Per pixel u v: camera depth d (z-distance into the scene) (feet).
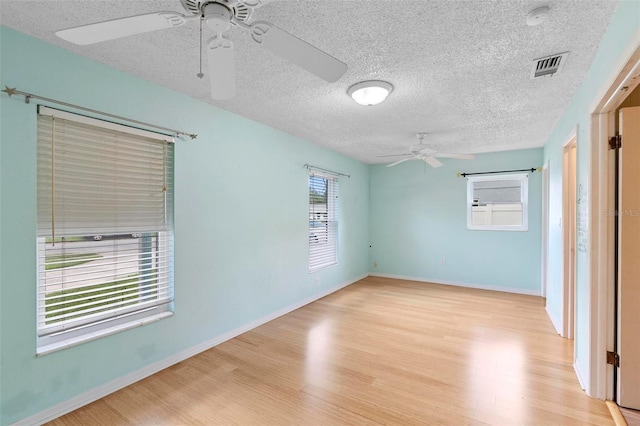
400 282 18.78
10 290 5.87
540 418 6.26
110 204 7.41
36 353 6.14
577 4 5.07
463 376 7.90
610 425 6.03
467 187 17.66
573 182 10.21
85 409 6.63
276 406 6.72
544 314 12.73
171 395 7.13
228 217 10.30
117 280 7.62
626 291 6.56
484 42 6.18
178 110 8.75
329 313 12.97
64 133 6.66
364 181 20.13
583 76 7.54
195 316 9.19
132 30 4.17
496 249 16.90
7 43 5.82
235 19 4.18
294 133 13.08
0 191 5.76
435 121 11.32
